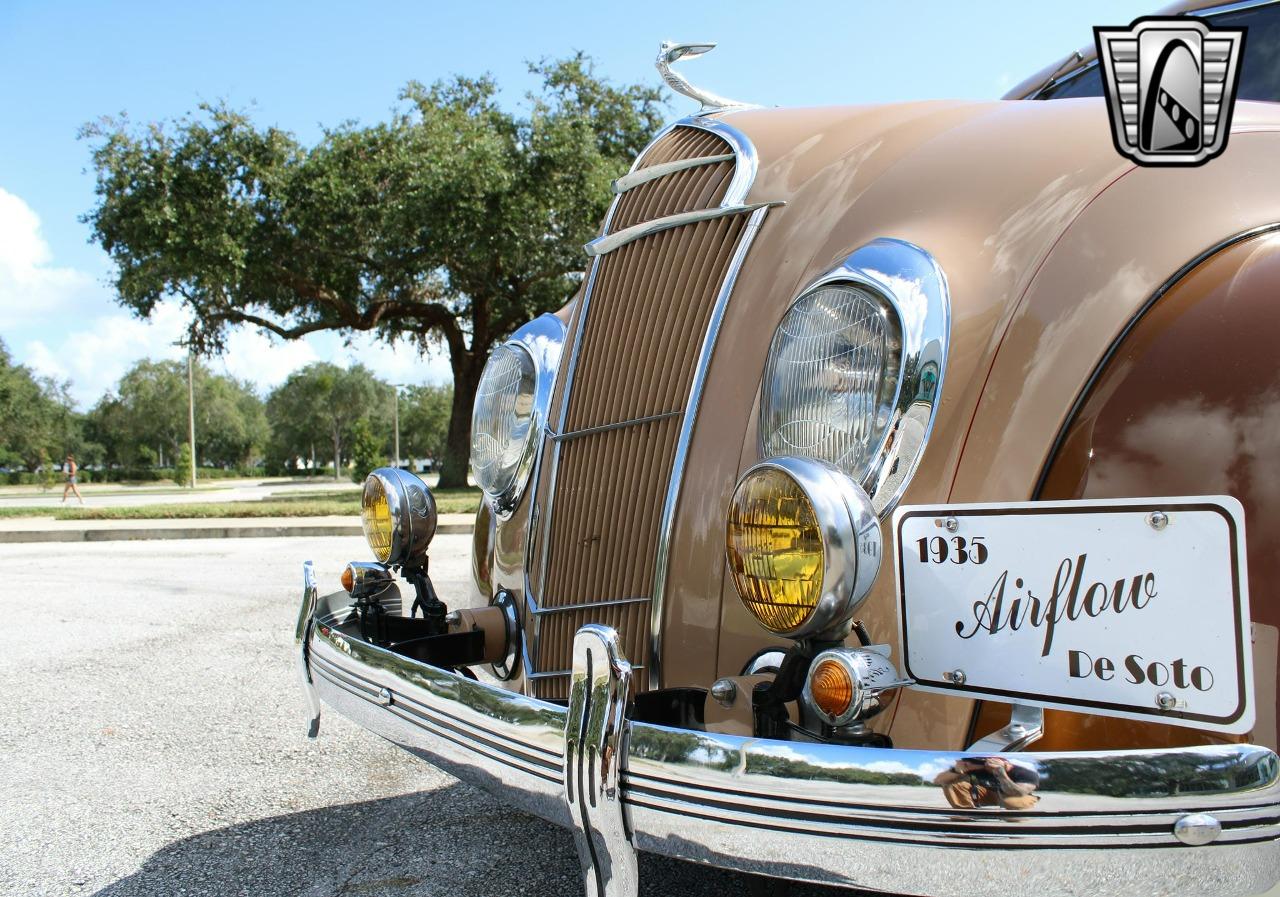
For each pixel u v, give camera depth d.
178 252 18.80
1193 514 1.19
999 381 1.50
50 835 2.76
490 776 1.65
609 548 2.09
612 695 1.41
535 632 2.26
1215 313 1.42
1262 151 1.67
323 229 19.56
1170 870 1.13
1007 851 1.16
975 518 1.35
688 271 2.10
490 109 22.28
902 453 1.52
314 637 2.26
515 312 21.84
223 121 19.22
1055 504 1.29
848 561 1.34
